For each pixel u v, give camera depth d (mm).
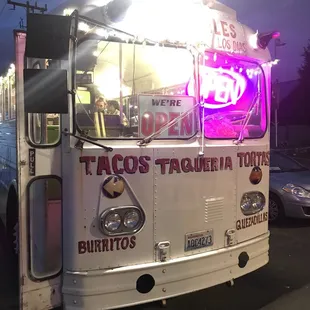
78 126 3090
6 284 4363
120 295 3141
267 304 3920
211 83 3629
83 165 3018
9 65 4281
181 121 3420
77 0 3217
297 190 6883
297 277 4637
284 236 6363
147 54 3486
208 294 4133
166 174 3320
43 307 3152
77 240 3047
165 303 3600
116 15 3188
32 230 3158
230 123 3807
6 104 4844
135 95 3289
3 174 5285
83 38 3088
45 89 2799
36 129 3152
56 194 3225
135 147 3182
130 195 3174
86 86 3197
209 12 3611
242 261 3799
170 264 3303
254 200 3971
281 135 32062
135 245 3209
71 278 3078
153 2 3312
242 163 3830
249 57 3934
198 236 3502
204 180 3535
